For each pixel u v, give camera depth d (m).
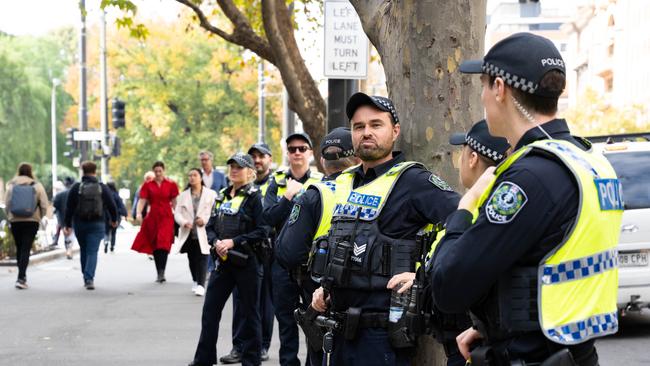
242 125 56.91
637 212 10.34
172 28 56.19
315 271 4.91
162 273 17.05
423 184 4.71
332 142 6.99
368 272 4.68
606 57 85.94
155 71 56.38
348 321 4.68
